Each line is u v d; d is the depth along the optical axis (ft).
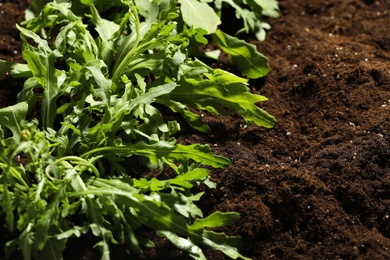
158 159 8.05
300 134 9.02
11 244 7.27
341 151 8.51
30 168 7.62
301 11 11.20
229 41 9.57
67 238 7.54
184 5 9.39
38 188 7.19
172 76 8.81
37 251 7.16
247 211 7.94
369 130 8.77
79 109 8.18
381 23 10.98
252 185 8.18
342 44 10.24
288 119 9.24
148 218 7.55
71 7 9.75
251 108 8.73
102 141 8.00
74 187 7.48
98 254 7.53
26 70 8.80
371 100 9.15
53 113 8.30
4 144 7.60
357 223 7.89
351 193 8.07
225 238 7.61
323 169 8.33
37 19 9.00
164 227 7.50
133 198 7.40
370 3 11.45
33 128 7.25
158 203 7.27
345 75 9.45
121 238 7.45
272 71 9.95
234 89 8.57
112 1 9.71
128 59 8.62
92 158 7.88
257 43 10.41
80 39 8.80
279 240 7.83
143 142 7.87
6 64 8.79
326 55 9.91
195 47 9.64
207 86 8.61
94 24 9.66
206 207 8.10
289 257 7.64
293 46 10.43
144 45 8.60
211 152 8.64
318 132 8.96
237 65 9.71
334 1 11.39
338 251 7.57
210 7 9.54
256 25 10.48
